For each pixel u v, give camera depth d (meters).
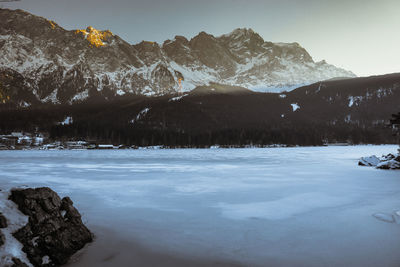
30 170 27.78
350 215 8.45
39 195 5.78
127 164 35.88
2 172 25.77
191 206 10.20
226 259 5.26
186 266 4.97
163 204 10.62
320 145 165.62
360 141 170.00
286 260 5.17
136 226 7.55
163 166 31.67
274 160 39.97
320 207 9.69
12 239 4.58
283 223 7.72
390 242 6.02
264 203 10.57
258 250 5.70
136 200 11.49
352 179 17.47
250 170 25.00
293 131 177.12
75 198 12.03
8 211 5.09
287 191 13.30
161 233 6.91
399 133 30.22
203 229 7.23
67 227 5.85
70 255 5.35
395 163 23.75
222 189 14.26
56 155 72.44
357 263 4.96
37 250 4.84
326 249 5.69
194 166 31.03
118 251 5.68
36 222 5.23
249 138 165.00
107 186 15.82
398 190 13.09
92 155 71.00
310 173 21.53
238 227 7.40
